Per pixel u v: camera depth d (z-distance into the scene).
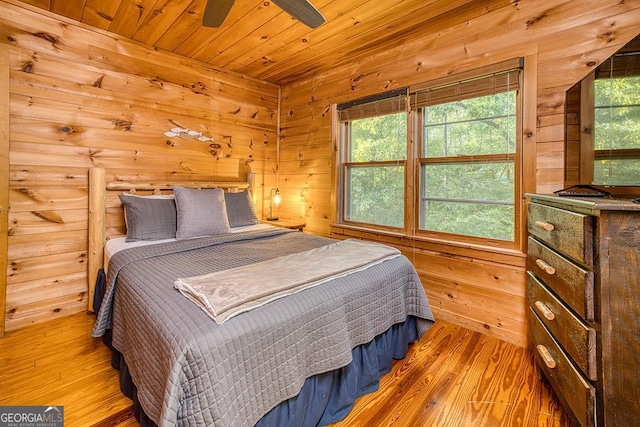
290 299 1.25
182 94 3.00
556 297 1.40
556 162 1.90
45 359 1.83
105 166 2.57
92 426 1.33
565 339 1.27
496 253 2.15
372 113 2.89
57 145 2.33
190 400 0.93
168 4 2.13
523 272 2.04
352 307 1.49
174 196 2.58
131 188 2.66
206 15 1.65
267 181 3.80
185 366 0.93
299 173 3.64
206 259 1.84
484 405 1.49
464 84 2.29
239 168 3.51
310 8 1.53
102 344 2.01
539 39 1.94
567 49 1.85
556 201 1.41
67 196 2.40
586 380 1.14
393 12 2.18
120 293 1.60
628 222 1.03
